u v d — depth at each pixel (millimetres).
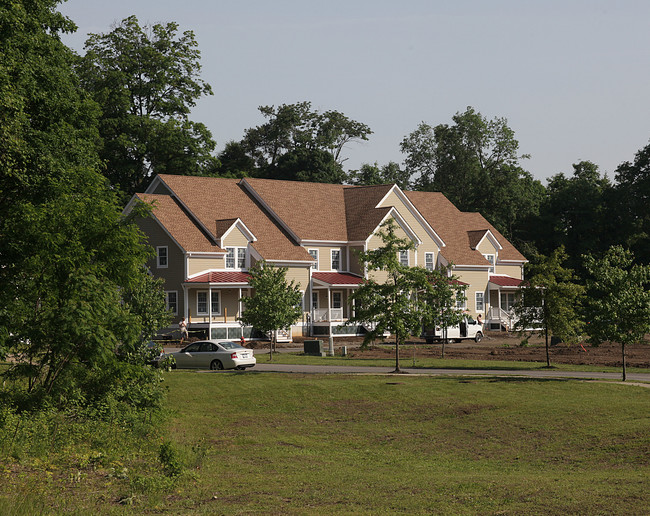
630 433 27156
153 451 24125
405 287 45938
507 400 34531
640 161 113750
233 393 37500
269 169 121938
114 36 91312
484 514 16859
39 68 39969
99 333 25688
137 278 30062
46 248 26953
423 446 27797
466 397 35625
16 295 27109
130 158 90875
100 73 89562
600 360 53375
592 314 40438
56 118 42812
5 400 25000
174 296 72000
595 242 115812
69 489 18531
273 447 27406
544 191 137375
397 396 36406
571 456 25047
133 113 93375
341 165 128500
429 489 20156
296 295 56719
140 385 29531
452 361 53031
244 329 72375
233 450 26672
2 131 32969
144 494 18781
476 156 134000
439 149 133625
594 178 129875
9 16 35625
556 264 48688
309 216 83500
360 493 19781
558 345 67438
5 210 29969
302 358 55938
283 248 77938
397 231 83938
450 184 132000
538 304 48469
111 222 28859
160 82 91125
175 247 72000
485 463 24812
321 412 34062
